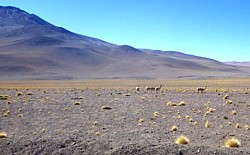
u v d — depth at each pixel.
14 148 14.85
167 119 26.22
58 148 14.70
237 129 21.72
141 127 22.06
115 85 103.12
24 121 24.81
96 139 16.67
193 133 19.89
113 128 21.58
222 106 36.25
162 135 19.03
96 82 132.62
